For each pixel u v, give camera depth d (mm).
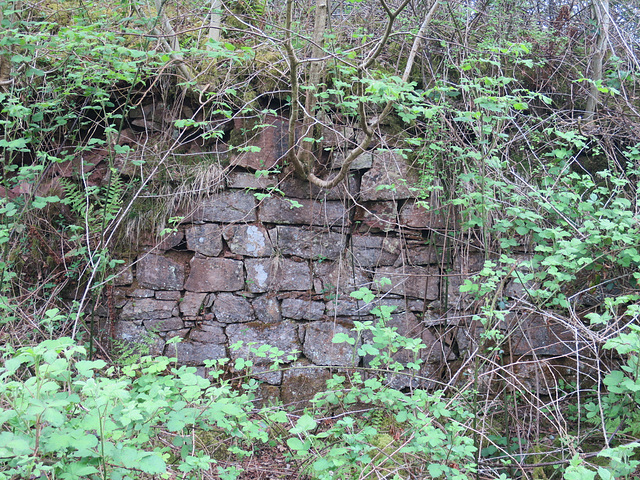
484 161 3135
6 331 3297
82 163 3328
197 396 2180
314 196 3766
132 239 3621
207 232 3666
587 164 3977
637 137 3676
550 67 4125
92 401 1841
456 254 3764
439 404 2586
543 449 3242
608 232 3021
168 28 3381
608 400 2969
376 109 3736
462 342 3773
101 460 1682
